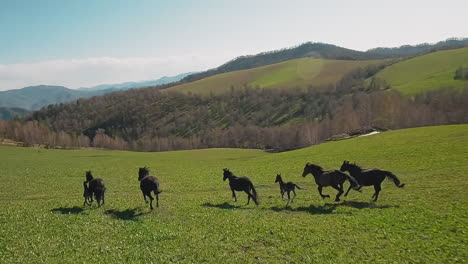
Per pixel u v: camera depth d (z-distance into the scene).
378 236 16.45
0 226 19.58
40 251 15.58
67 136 145.88
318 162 49.03
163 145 151.12
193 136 162.38
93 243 16.64
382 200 23.89
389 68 188.88
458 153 40.12
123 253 15.36
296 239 16.56
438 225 17.50
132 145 155.88
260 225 19.05
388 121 106.75
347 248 15.19
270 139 140.38
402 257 14.03
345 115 117.56
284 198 27.09
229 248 15.76
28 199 30.41
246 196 29.08
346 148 60.59
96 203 26.88
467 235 15.96
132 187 37.38
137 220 20.83
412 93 130.75
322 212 21.50
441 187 25.94
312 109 166.25
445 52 192.75
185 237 17.39
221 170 52.06
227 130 158.38
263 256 14.77
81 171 54.31
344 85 181.62
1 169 55.25
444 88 124.06
